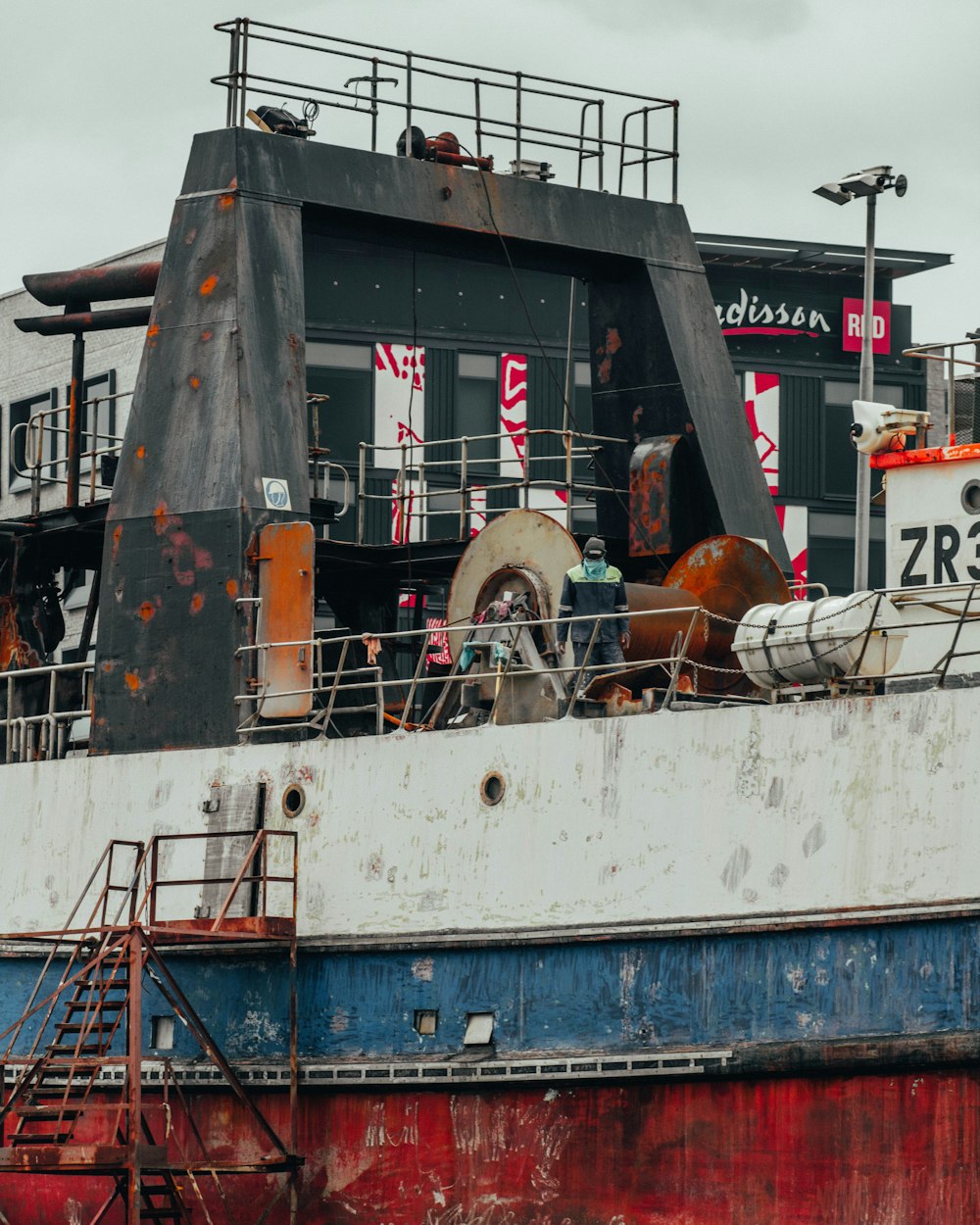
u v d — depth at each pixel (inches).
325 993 2240.4
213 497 2397.9
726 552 2487.7
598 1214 2046.0
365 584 2837.1
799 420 5497.1
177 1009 2212.1
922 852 1900.8
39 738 2709.2
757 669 2102.6
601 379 2741.1
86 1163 2156.7
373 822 2235.5
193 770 2377.0
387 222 2546.8
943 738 1900.8
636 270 2711.6
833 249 5462.6
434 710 2365.9
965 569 2086.6
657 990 2034.9
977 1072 1863.9
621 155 2783.0
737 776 2012.8
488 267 5157.5
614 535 2733.8
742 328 5487.2
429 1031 2167.8
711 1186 1988.2
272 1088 2257.6
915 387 5580.7
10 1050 2298.2
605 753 2097.7
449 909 2171.5
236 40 2536.9
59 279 2891.2
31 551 2851.9
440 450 5093.5
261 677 2356.1
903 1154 1895.9
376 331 5078.7
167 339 2468.0
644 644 2391.7
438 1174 2146.9
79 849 2460.6
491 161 2659.9
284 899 2287.2
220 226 2454.5
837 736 1958.7
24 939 2277.3
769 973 1973.4
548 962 2103.8
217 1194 2287.2
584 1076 2058.3
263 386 2421.3
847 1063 1916.8
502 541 2428.6
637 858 2063.2
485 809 2165.4
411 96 2630.4
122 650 2455.7
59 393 4776.1
